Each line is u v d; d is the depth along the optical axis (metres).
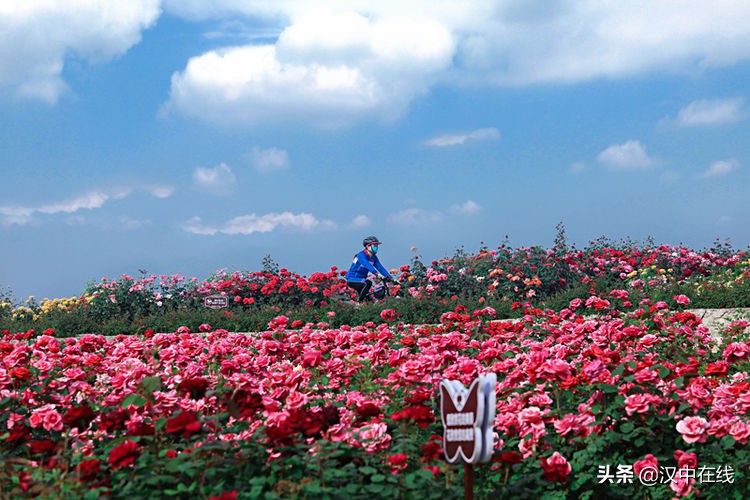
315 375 6.68
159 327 15.16
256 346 8.17
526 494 4.57
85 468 3.98
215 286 17.61
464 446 4.15
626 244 19.47
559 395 5.46
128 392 5.21
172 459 4.01
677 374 5.42
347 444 4.58
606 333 7.06
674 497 4.82
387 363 7.14
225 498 3.61
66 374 5.99
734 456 4.95
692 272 17.06
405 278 16.84
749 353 6.39
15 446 4.95
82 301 17.47
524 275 16.25
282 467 4.24
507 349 7.68
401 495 4.16
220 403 5.07
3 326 15.67
